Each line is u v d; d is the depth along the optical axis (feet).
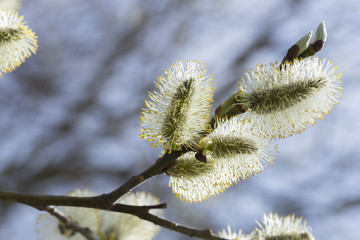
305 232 1.42
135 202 1.56
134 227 1.51
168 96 1.35
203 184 1.37
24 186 3.65
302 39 1.36
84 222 1.49
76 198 1.33
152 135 1.34
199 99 1.35
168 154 1.34
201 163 1.36
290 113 1.35
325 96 1.36
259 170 1.38
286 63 1.36
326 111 1.37
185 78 1.36
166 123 1.34
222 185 1.38
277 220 1.43
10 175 3.65
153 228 1.52
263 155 1.38
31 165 3.72
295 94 1.35
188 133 1.34
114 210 1.34
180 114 1.34
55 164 3.77
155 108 1.34
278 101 1.35
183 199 1.38
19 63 1.41
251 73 1.36
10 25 1.40
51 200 1.33
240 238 1.42
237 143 1.36
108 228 1.51
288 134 1.36
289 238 1.41
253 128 1.37
